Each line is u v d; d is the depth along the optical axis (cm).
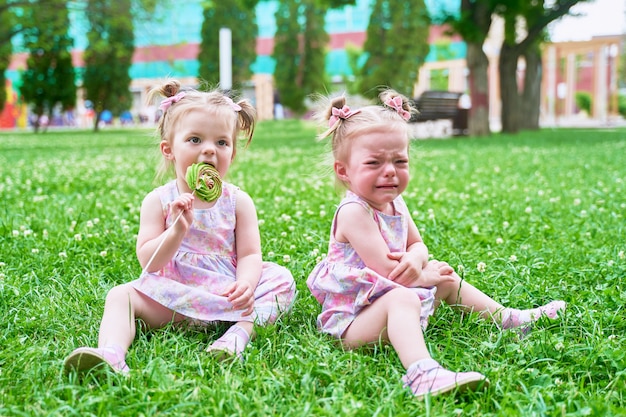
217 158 283
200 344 259
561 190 684
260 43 4956
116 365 227
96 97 3225
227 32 1684
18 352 245
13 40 3150
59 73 3114
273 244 419
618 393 217
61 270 367
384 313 252
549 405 206
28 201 610
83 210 538
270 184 748
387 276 270
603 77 3603
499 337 257
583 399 210
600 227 480
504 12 1927
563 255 399
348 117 283
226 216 292
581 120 3897
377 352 254
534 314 285
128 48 3209
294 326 280
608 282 347
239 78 3731
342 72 4194
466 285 293
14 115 4250
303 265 366
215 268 286
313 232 443
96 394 208
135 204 582
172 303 268
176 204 266
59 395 212
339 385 213
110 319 254
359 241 273
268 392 210
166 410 200
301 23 3597
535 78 2434
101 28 2948
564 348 248
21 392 214
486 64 1964
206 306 268
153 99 312
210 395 206
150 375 219
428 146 1473
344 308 268
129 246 419
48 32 2541
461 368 237
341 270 272
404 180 276
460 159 1088
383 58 3030
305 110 3678
